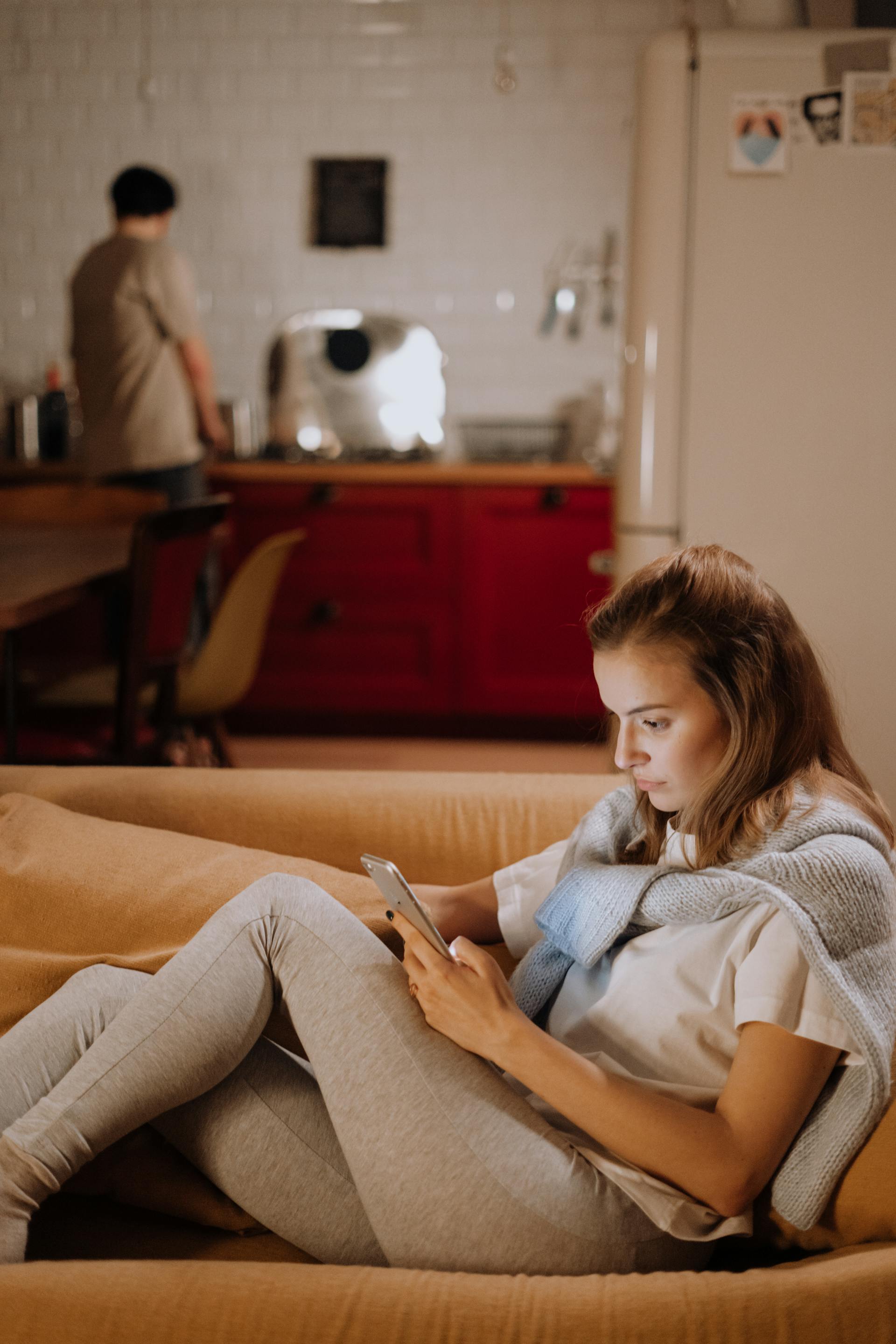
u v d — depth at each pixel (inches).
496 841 60.6
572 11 179.2
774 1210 41.6
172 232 187.0
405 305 186.5
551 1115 44.8
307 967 43.9
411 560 169.6
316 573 170.1
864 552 84.3
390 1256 40.9
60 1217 47.7
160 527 99.4
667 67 81.4
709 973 41.7
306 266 186.5
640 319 83.9
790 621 43.4
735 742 41.6
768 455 84.0
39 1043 45.4
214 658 115.8
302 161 184.4
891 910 40.1
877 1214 38.8
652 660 41.4
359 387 185.0
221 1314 33.7
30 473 173.8
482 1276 35.6
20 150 186.1
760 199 82.0
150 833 56.2
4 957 51.6
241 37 182.1
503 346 186.4
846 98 80.7
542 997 47.7
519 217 183.8
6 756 97.9
